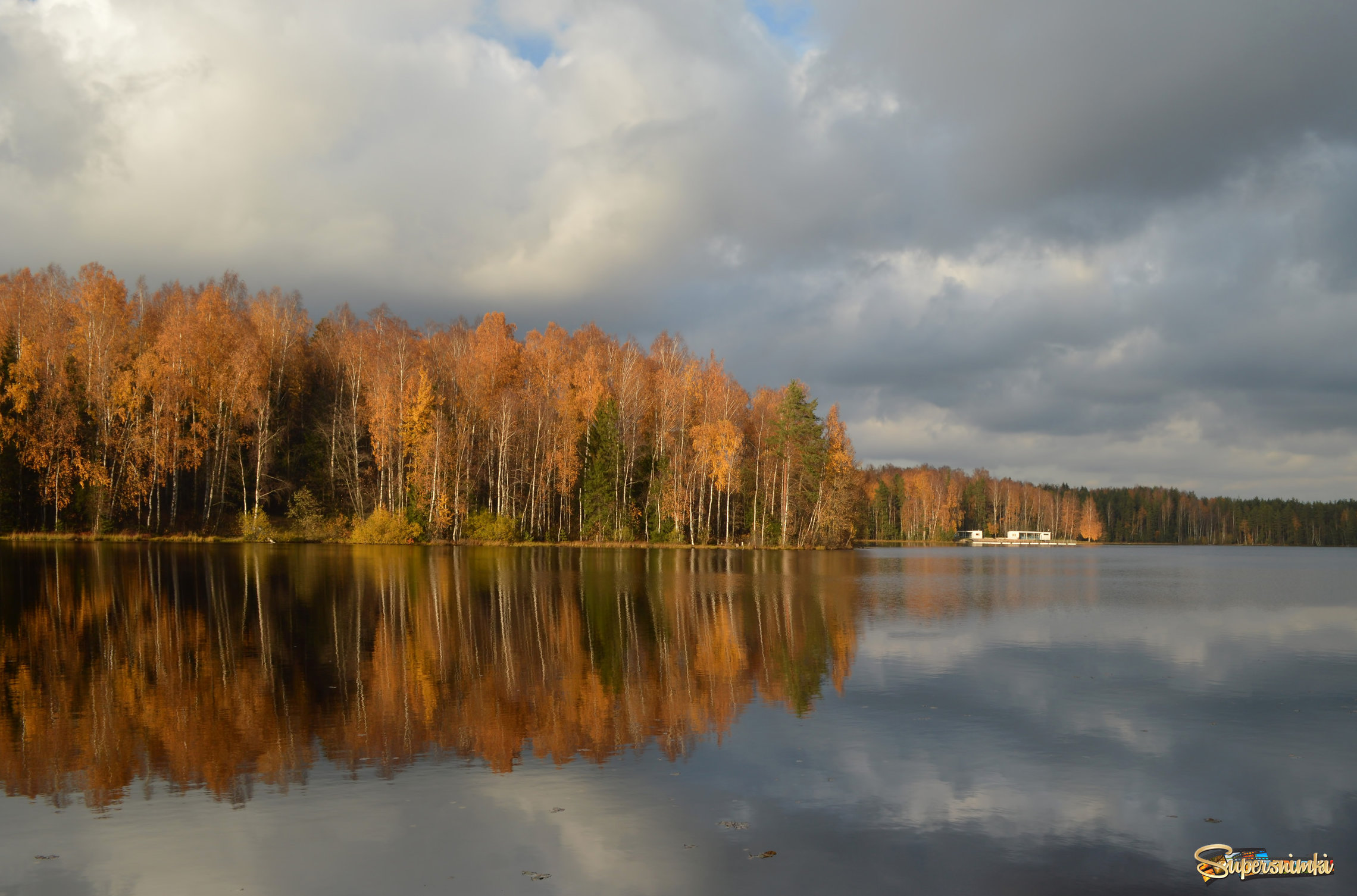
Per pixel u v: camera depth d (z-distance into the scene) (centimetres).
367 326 9062
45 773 1484
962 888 1085
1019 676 2400
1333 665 2648
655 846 1202
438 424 8175
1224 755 1661
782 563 7294
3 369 6881
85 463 6869
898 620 3578
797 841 1224
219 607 3450
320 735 1725
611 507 9181
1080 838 1255
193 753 1598
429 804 1354
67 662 2398
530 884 1081
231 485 7875
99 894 1045
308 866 1127
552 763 1562
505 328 10731
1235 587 6050
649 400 10100
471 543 8269
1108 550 18900
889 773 1530
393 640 2820
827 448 10294
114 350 7238
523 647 2742
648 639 2936
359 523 7894
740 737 1744
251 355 7619
